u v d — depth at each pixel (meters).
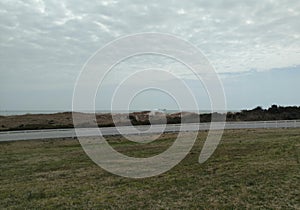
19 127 24.38
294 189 6.98
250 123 24.39
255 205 6.00
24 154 13.09
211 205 6.06
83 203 6.43
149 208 6.01
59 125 25.77
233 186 7.41
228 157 11.35
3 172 9.67
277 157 10.96
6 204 6.44
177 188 7.41
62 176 9.09
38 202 6.55
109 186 7.83
